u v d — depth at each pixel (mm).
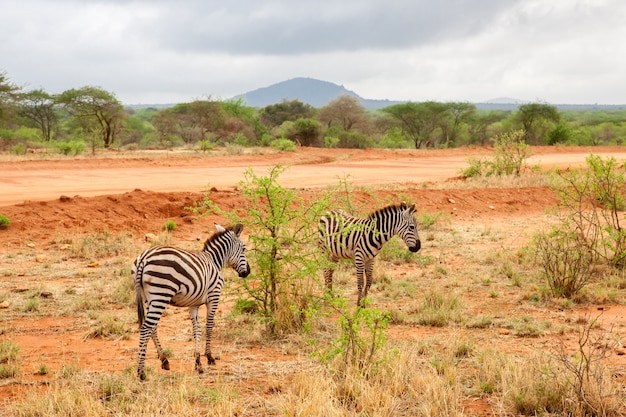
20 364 7633
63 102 56219
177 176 28547
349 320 7430
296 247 9891
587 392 6453
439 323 9773
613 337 8984
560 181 22156
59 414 5949
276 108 87938
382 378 6922
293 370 7590
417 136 75000
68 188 23188
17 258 13547
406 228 10586
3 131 54031
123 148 52438
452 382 7074
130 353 8281
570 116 147000
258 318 9359
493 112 79438
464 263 14172
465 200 22250
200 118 63875
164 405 6348
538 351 8211
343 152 46969
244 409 6297
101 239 15273
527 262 13844
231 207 18641
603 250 14281
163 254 7102
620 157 44625
